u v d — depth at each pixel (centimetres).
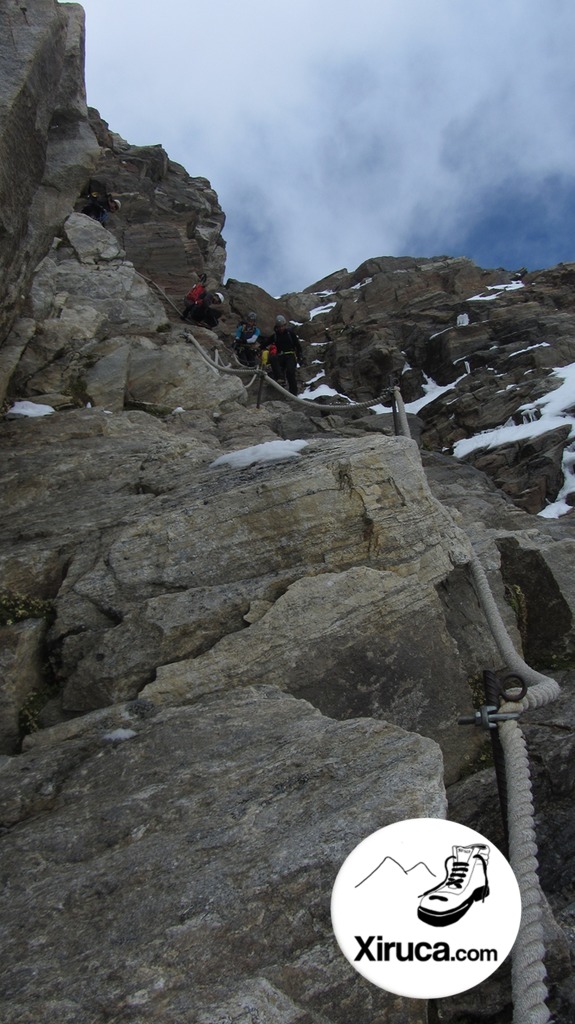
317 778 388
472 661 609
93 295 1354
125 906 329
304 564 586
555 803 470
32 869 366
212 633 548
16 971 306
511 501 1321
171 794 401
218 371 1282
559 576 684
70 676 541
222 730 454
